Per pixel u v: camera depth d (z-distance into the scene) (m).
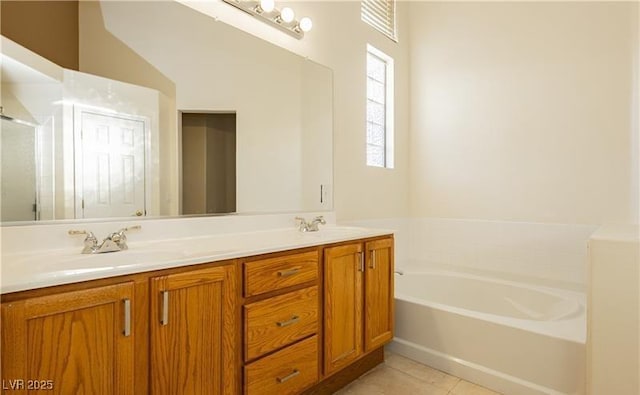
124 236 1.42
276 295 1.48
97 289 0.98
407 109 3.45
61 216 1.33
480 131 3.01
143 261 1.20
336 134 2.64
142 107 1.60
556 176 2.62
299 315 1.56
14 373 0.84
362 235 1.93
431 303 2.22
